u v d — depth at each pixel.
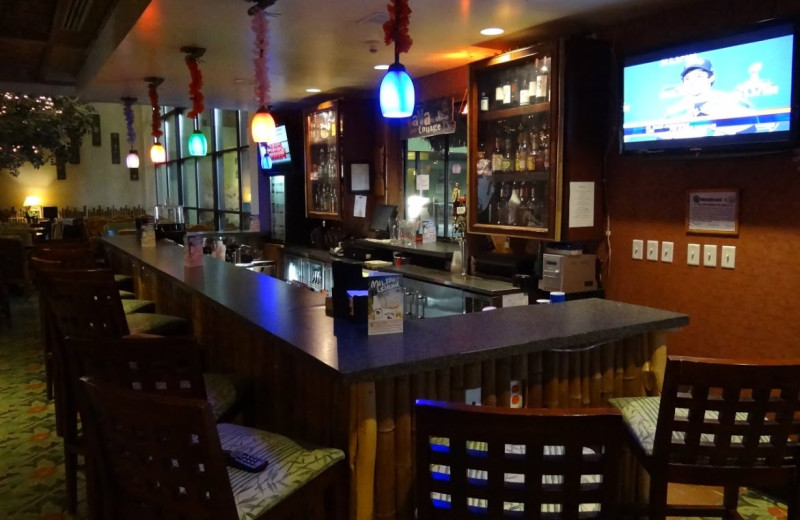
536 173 3.76
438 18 3.39
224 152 10.58
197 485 1.37
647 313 2.41
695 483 1.73
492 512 1.31
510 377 2.07
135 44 4.03
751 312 3.00
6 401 4.11
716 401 1.64
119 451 1.49
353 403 1.76
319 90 5.82
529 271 4.04
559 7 3.21
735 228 3.04
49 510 2.73
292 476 1.65
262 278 3.38
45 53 5.60
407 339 1.98
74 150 14.37
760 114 2.79
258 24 3.47
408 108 2.86
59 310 2.66
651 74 3.25
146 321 3.45
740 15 2.96
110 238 6.02
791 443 1.71
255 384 2.62
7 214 14.09
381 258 5.38
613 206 3.68
